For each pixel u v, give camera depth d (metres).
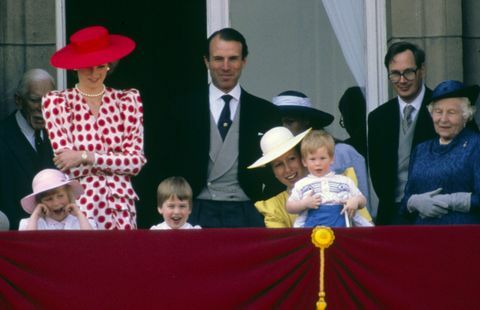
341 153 40.34
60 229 36.81
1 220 38.97
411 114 40.97
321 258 36.06
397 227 36.31
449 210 38.75
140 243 35.91
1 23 42.47
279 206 39.41
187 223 39.19
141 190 40.59
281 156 38.81
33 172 40.34
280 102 40.84
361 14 43.53
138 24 43.62
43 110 38.25
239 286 35.94
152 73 43.41
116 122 38.31
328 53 43.47
